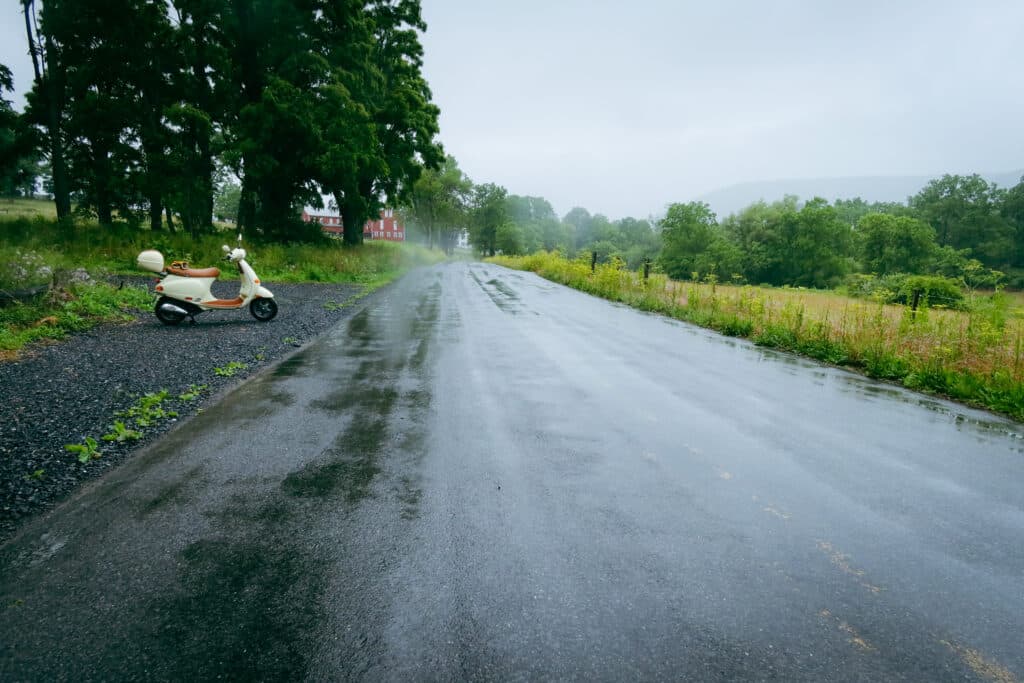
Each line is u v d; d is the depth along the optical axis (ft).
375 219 118.21
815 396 20.15
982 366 21.66
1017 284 246.47
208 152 84.69
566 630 6.88
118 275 51.67
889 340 27.22
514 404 17.33
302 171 96.53
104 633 6.70
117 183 76.69
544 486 11.23
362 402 17.13
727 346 30.66
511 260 180.24
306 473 11.60
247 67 89.81
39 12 70.13
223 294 46.73
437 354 25.16
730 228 269.03
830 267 222.48
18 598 7.35
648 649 6.58
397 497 10.54
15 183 84.28
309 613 7.09
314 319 35.65
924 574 8.48
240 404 16.70
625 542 9.09
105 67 75.97
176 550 8.57
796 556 8.86
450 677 6.05
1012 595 7.99
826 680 6.18
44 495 10.43
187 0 79.82
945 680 6.25
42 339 24.52
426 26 114.62
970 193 290.97
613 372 22.58
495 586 7.77
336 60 93.04
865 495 11.38
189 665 6.18
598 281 64.64
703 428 15.58
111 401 16.47
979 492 11.73
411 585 7.74
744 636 6.89
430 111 123.03
